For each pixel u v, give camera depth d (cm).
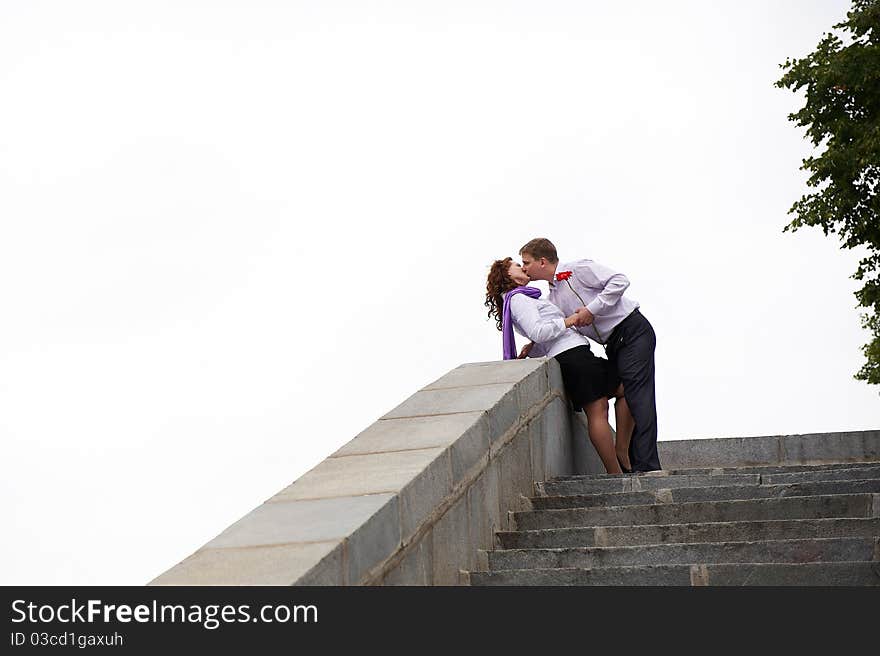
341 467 1471
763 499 1752
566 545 1711
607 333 2433
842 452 3369
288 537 1150
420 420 1742
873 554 1462
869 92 5316
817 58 5400
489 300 2459
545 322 2367
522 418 2031
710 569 1432
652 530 1675
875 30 5369
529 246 2469
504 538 1747
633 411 2397
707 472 2217
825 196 5319
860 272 5400
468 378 2088
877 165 5228
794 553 1488
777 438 3428
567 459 2439
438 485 1473
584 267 2438
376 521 1221
